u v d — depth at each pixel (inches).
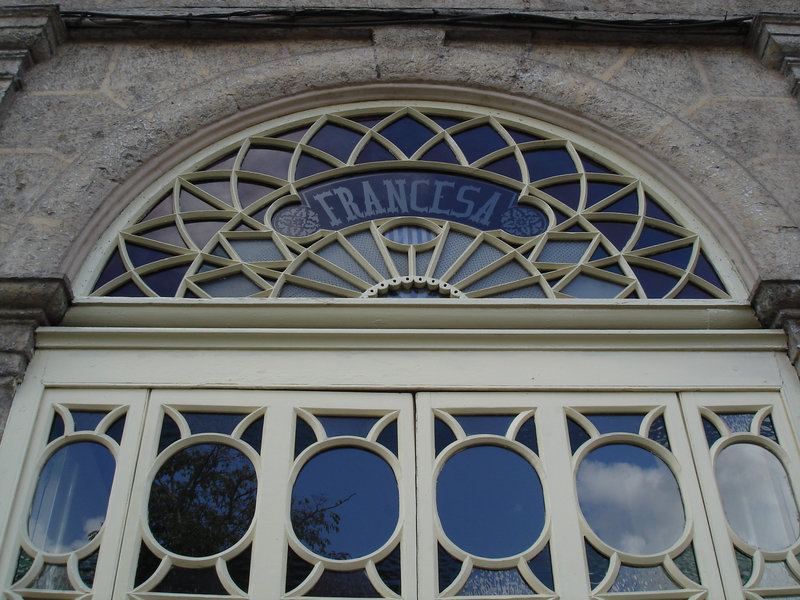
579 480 134.3
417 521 128.0
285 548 125.1
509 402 141.1
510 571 125.0
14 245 154.0
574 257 165.9
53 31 187.9
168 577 122.7
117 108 178.7
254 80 184.4
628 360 147.5
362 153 181.0
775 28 191.5
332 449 135.9
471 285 161.2
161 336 147.4
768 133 178.5
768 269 155.8
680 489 133.7
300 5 197.5
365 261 162.7
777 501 133.9
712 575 125.0
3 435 134.7
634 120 180.1
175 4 195.3
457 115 187.3
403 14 193.3
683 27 192.5
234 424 138.2
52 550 125.7
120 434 137.3
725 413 142.7
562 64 191.2
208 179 175.3
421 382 142.7
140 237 163.5
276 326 150.9
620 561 125.9
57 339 146.5
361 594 122.0
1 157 168.7
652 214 172.7
